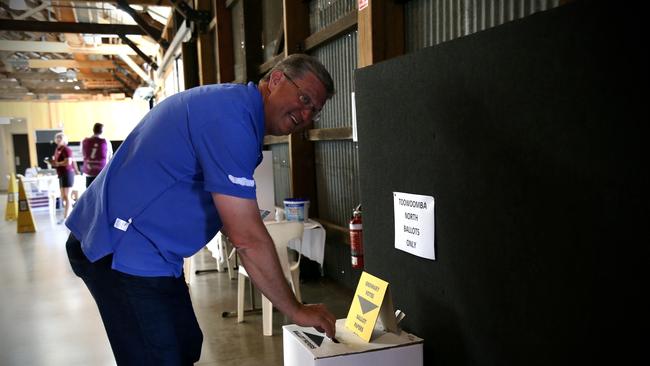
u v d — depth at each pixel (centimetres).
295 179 448
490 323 161
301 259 429
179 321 151
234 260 477
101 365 288
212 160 137
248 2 554
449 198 174
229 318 347
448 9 251
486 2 226
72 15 1029
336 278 421
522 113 141
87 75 1661
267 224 318
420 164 188
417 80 185
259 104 145
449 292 179
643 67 109
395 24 282
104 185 148
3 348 315
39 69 1566
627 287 117
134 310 143
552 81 131
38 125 1580
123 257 143
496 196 153
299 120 154
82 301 410
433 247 184
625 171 115
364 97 223
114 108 1614
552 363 140
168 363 146
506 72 145
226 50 650
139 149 146
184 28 762
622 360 120
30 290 445
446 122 172
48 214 995
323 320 156
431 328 191
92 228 147
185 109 143
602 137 120
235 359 280
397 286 211
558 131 131
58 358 298
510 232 150
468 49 159
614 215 119
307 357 171
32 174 1087
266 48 548
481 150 158
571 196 129
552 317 139
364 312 184
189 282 443
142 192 144
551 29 130
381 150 213
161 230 145
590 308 127
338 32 358
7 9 954
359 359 169
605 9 116
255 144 143
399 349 174
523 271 147
